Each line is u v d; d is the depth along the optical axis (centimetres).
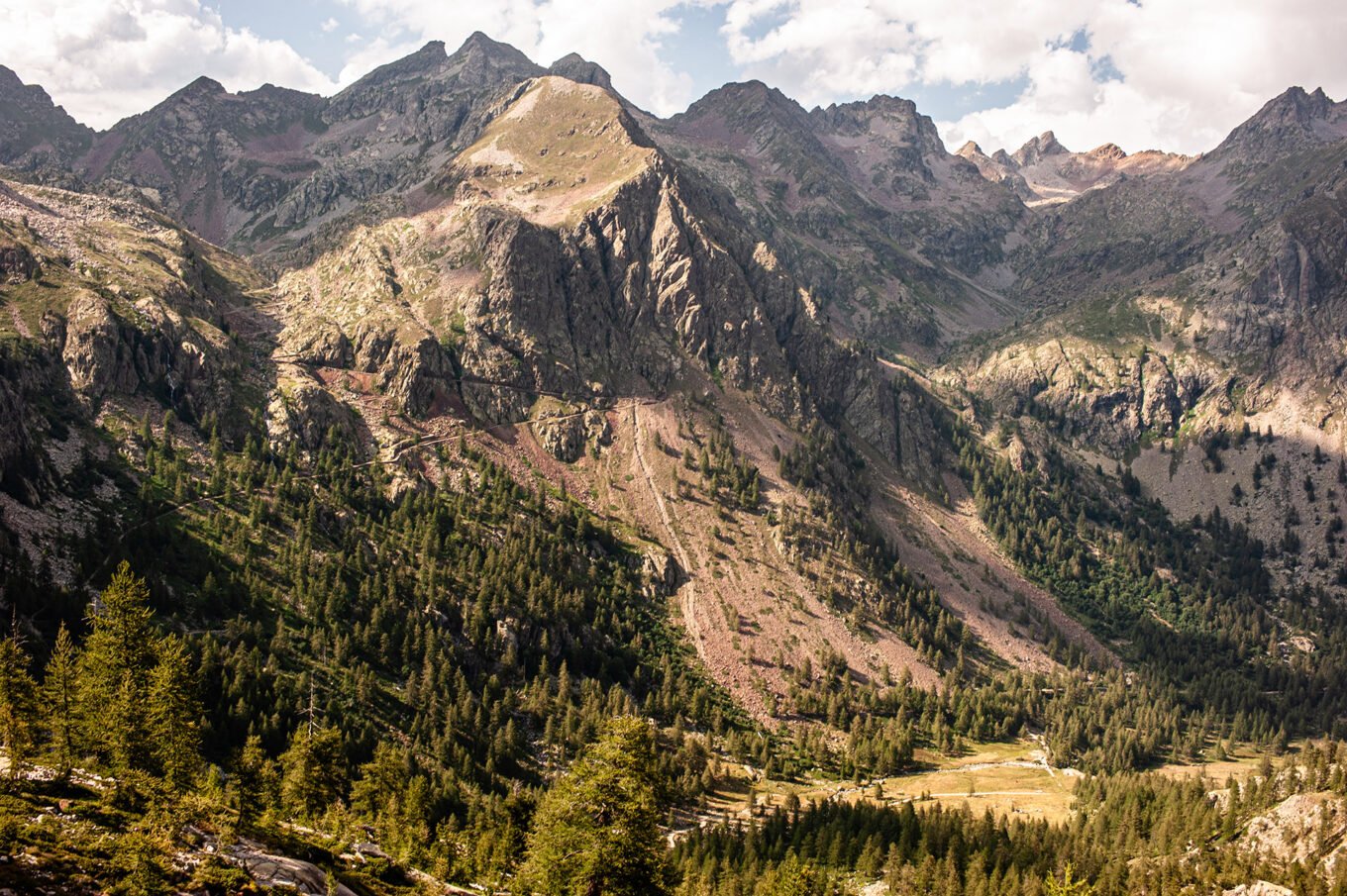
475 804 15962
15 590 15375
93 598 16688
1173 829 16938
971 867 15062
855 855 16162
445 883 9950
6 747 8425
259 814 9288
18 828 6275
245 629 17688
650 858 6994
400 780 13912
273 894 6744
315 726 15738
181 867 6594
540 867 6975
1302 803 15562
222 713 15088
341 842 9400
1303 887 13612
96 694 9044
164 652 9581
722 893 13688
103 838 6581
